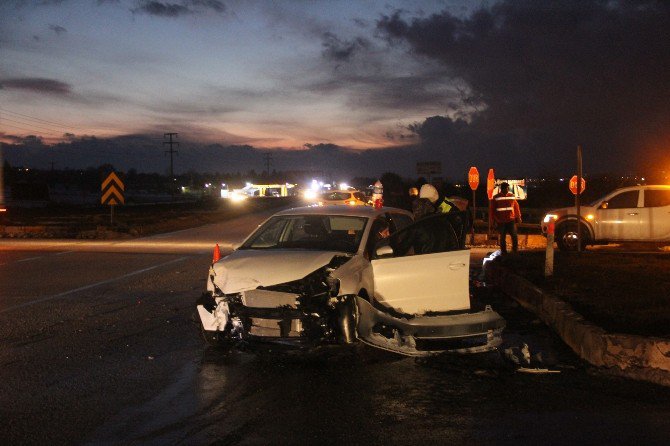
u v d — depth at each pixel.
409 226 8.76
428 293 8.73
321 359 8.00
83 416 6.01
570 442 5.36
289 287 7.93
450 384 7.02
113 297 12.17
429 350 8.47
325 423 5.82
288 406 6.29
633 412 6.09
